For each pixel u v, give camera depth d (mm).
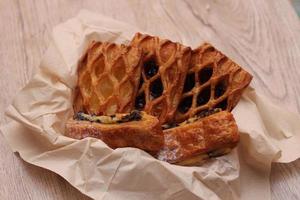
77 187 509
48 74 574
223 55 573
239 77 563
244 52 667
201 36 684
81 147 519
